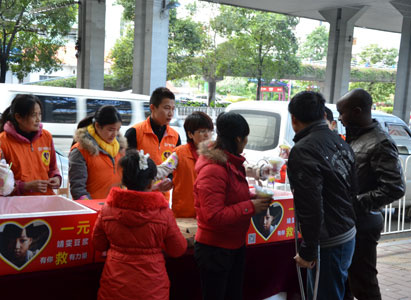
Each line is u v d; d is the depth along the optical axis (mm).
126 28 28078
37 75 40094
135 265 2309
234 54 25859
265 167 2951
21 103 3061
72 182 3023
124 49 26938
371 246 3195
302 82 49312
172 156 3125
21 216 2277
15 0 18484
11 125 3109
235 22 25906
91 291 2572
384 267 4953
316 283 2494
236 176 2498
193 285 3002
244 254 2668
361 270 3230
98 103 8305
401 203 7223
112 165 3158
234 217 2389
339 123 6855
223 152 2430
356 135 3256
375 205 3057
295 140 2672
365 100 3158
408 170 7230
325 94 26906
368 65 45844
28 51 20688
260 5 25328
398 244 5984
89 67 19406
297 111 2607
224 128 2457
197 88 46875
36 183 2965
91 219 2506
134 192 2293
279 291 3496
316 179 2418
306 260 2449
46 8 19391
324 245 2582
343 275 2656
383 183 3012
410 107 24391
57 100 7883
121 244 2322
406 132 8078
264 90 50812
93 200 2885
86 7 19328
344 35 26016
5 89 7488
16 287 2291
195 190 2486
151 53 16906
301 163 2439
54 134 7852
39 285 2365
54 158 3428
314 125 2584
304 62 40656
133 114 8633
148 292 2307
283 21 27672
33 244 2326
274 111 6117
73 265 2471
